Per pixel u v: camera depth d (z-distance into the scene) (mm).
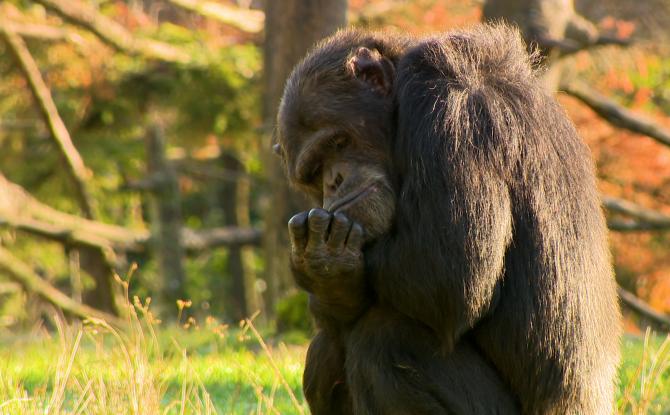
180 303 11078
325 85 9352
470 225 7992
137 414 9609
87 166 39000
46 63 36062
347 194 8859
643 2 35812
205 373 14164
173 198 38656
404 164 8547
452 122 8305
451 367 8164
